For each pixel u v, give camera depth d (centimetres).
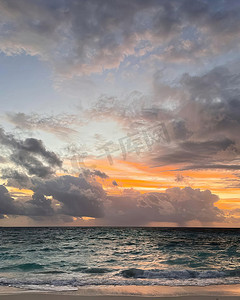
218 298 823
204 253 2720
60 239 5138
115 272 1546
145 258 2295
